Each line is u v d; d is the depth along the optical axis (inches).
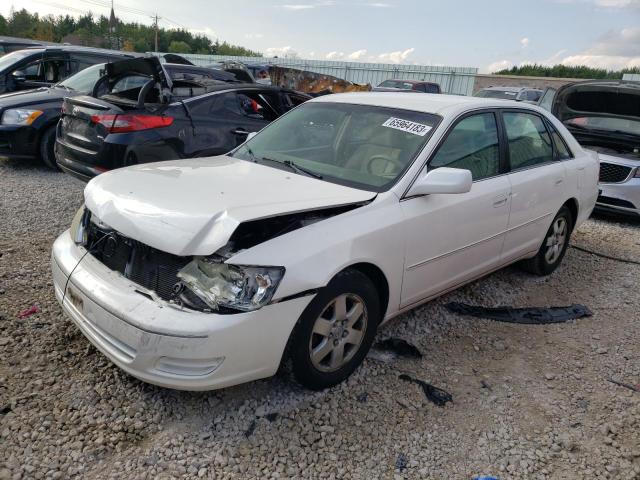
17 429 102.1
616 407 123.0
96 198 119.2
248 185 123.2
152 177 126.4
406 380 127.3
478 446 108.0
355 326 122.6
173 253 99.6
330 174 136.4
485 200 149.1
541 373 135.4
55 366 121.9
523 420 116.7
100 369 122.0
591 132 301.1
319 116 159.6
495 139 159.3
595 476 102.0
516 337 152.9
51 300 151.0
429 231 132.6
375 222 119.5
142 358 99.3
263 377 106.7
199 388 99.7
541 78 1045.8
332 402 117.2
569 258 223.5
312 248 107.3
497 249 162.1
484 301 174.7
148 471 95.5
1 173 299.4
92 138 219.9
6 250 183.2
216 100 245.3
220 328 96.7
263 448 102.7
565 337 154.9
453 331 153.3
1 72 349.1
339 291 113.6
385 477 98.5
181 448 101.3
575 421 117.3
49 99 304.2
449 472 100.8
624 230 275.6
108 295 105.9
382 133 143.9
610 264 219.5
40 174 302.0
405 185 129.0
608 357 144.7
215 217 101.7
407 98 158.9
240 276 99.7
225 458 99.7
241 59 1175.6
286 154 150.3
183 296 100.5
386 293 127.6
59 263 122.0
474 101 159.0
